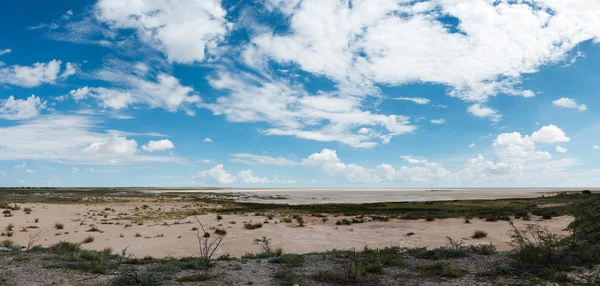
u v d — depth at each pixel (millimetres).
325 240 22594
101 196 85562
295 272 10297
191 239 22703
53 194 88375
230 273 10305
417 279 9445
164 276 9695
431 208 46312
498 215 33250
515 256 11516
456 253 12578
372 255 12922
